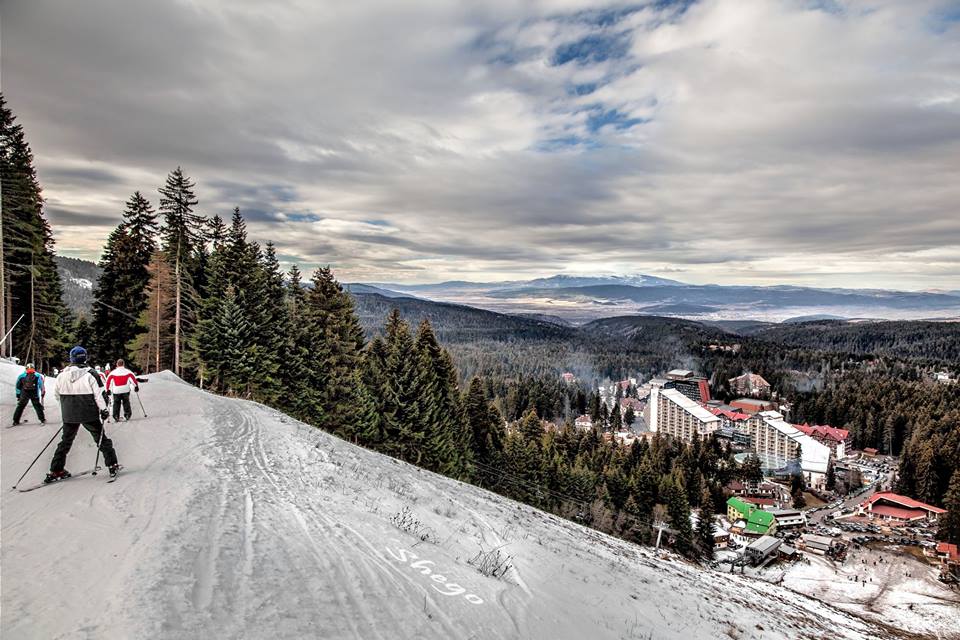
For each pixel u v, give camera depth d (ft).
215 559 21.66
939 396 429.38
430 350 169.37
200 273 158.92
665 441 354.13
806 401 519.60
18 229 121.60
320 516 33.27
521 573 38.24
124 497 27.71
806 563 193.77
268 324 133.08
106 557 20.06
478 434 186.50
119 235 138.92
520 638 25.00
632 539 179.32
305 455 53.62
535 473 181.57
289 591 20.53
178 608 16.84
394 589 24.30
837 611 110.22
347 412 138.62
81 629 14.92
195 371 144.05
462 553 37.37
